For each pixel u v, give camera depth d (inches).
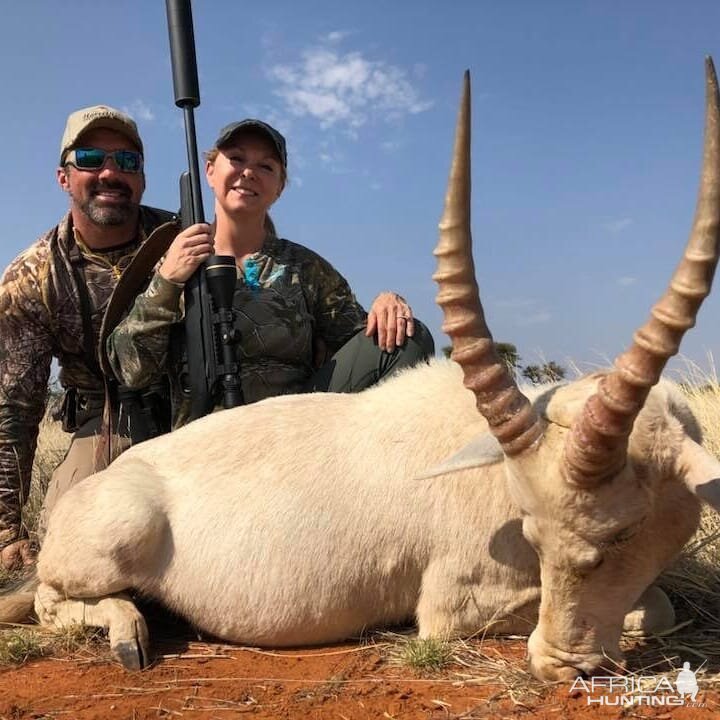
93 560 53.1
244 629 53.2
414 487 52.2
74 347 77.0
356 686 46.0
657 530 43.8
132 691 47.0
